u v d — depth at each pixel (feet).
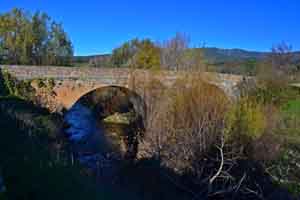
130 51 141.90
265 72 91.66
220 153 42.68
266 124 51.34
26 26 109.60
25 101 56.24
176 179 43.37
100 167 50.19
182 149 45.65
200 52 67.51
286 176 46.60
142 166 49.96
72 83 66.33
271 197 41.47
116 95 100.48
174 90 57.72
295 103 81.10
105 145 65.57
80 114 97.25
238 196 40.34
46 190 21.95
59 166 28.71
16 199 19.15
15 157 25.30
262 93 79.71
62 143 46.98
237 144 46.55
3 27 106.22
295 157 52.37
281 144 53.57
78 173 31.68
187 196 40.68
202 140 45.24
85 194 25.95
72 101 66.74
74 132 73.46
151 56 107.24
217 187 41.06
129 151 61.26
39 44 115.14
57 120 60.39
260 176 44.73
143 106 65.41
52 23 118.93
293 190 43.68
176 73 68.33
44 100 63.05
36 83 62.28
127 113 92.17
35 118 48.37
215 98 51.39
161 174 45.27
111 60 146.10
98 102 104.88
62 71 65.10
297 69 112.78
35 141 34.86
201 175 43.19
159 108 54.70
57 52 120.98
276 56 114.73
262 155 46.88
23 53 108.68
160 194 41.22
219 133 46.11
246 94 72.90
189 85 55.36
